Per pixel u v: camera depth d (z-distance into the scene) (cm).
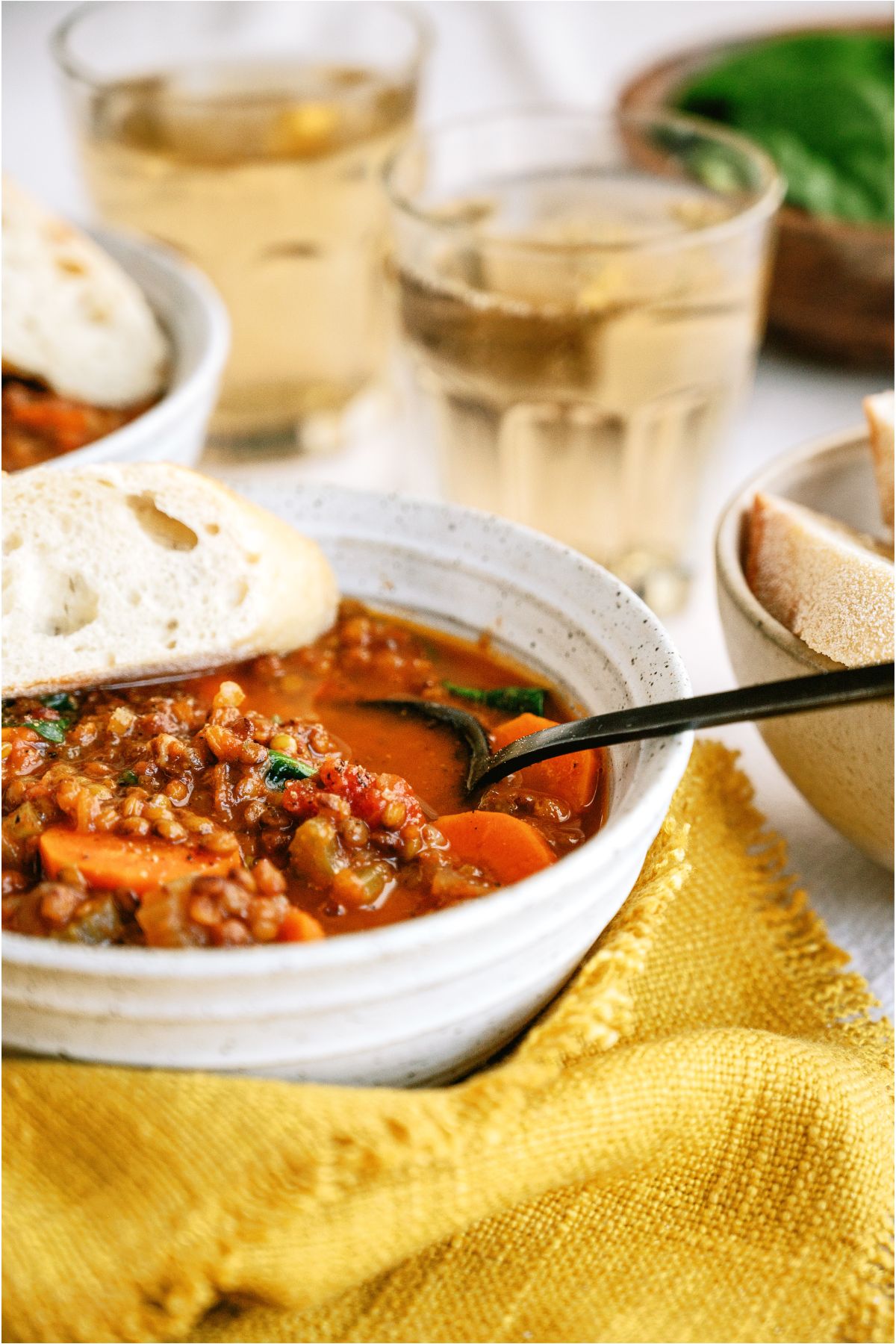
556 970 40
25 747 43
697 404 54
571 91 77
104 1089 37
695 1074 41
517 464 55
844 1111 41
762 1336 39
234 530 44
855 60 66
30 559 44
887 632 42
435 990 37
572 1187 41
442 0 81
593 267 52
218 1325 39
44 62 81
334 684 45
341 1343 39
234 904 38
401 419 64
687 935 45
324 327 60
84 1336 35
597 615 44
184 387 50
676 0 84
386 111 59
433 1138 37
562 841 42
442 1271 40
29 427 51
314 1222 37
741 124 64
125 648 44
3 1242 36
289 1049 37
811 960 45
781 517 45
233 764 42
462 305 53
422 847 41
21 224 52
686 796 46
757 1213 41
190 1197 36
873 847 45
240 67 64
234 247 58
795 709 40
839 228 58
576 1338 39
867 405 46
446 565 46
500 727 44
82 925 39
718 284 52
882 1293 40
